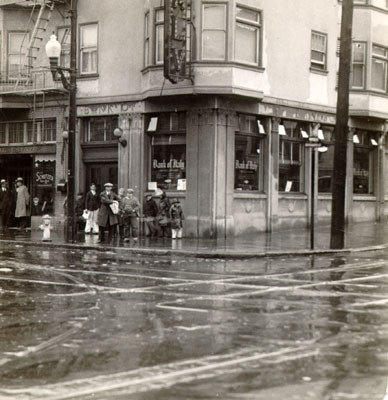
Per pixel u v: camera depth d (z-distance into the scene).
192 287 13.41
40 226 27.92
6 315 10.44
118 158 27.83
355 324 9.57
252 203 27.11
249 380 6.69
